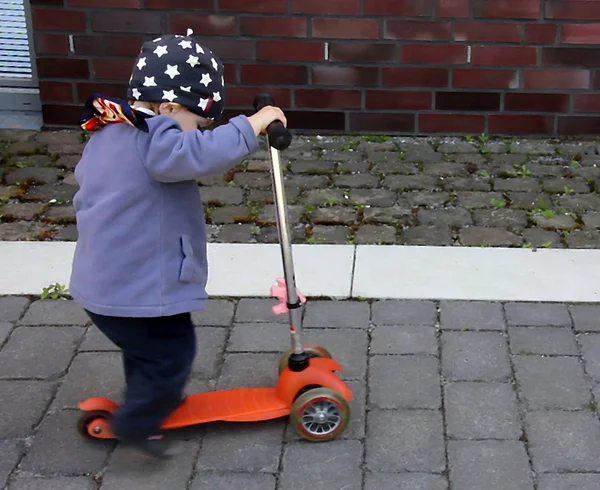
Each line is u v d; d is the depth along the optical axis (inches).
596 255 165.0
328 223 181.5
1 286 154.6
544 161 213.2
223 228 179.2
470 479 107.3
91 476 109.3
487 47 219.3
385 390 124.9
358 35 219.6
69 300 150.6
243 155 102.4
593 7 214.2
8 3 225.3
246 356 134.3
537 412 119.6
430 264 161.8
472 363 131.0
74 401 123.9
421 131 229.0
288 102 227.1
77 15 220.7
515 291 151.6
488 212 185.6
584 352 133.7
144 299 102.0
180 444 114.5
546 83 222.4
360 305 148.0
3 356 134.4
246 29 219.9
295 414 112.5
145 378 106.1
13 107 234.1
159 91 101.4
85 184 104.3
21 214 185.2
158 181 101.7
